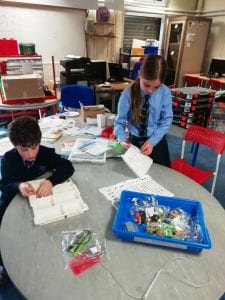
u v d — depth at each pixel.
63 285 0.74
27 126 1.16
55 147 1.67
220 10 5.43
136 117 1.63
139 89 1.56
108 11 4.84
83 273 0.78
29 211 1.05
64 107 2.97
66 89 2.96
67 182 1.23
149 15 5.56
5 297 1.40
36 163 1.30
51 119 2.22
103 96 4.35
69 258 0.83
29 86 2.68
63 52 4.74
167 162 1.82
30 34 4.32
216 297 0.72
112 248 0.88
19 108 2.62
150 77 1.37
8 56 3.01
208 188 2.59
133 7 5.31
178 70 5.55
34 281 0.75
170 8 5.66
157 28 5.89
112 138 1.78
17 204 1.09
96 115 2.19
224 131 3.78
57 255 0.84
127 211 1.05
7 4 3.97
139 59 5.19
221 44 5.61
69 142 1.75
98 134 1.90
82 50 4.93
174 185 1.29
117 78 4.68
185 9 5.84
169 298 0.71
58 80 4.32
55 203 1.07
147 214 1.01
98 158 1.50
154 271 0.80
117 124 1.70
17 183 1.19
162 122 1.68
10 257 0.83
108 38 5.17
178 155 3.31
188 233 0.93
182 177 1.37
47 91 2.99
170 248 0.89
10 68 3.01
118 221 0.95
